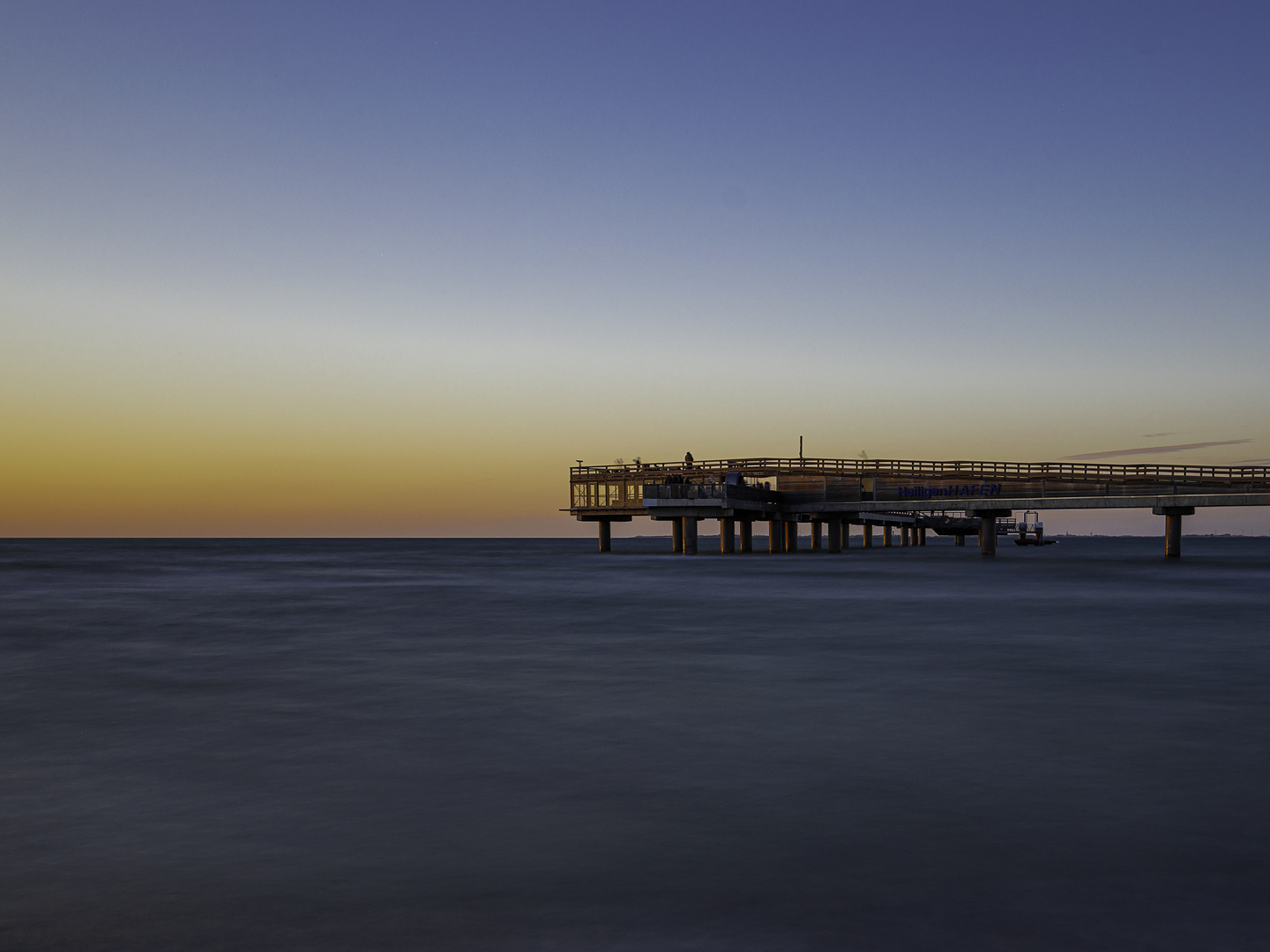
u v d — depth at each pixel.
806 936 7.32
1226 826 9.88
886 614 33.97
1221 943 7.16
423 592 46.84
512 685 18.95
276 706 16.83
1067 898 8.00
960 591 45.12
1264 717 15.52
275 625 31.33
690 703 16.84
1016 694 17.72
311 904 8.00
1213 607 36.12
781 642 25.88
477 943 7.25
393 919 7.68
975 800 10.83
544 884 8.39
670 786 11.48
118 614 35.97
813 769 12.29
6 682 19.72
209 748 13.60
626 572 67.00
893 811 10.44
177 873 8.72
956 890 8.18
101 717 15.99
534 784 11.62
